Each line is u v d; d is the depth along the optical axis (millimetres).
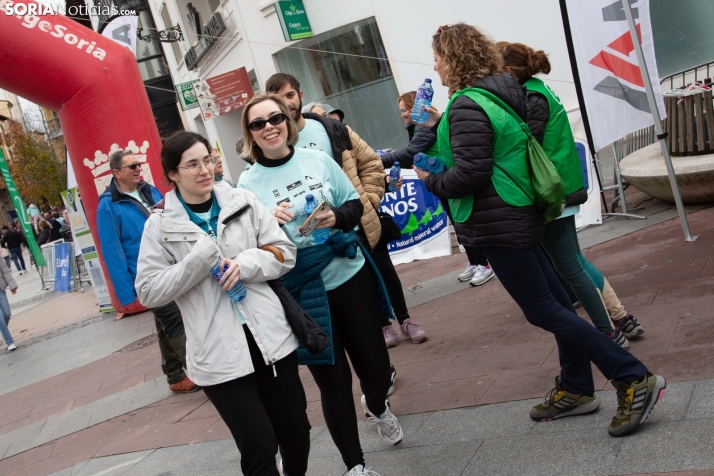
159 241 2789
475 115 2986
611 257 5711
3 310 10148
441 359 4676
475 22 10875
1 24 8445
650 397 2938
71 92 8992
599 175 7160
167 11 19828
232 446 4266
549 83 10703
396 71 11656
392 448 3607
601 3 5918
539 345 4352
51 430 5703
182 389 5684
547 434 3232
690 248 5281
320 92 12977
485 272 6215
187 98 14336
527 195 3035
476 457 3227
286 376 2867
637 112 6004
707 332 3750
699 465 2600
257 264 2752
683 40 10945
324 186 3266
